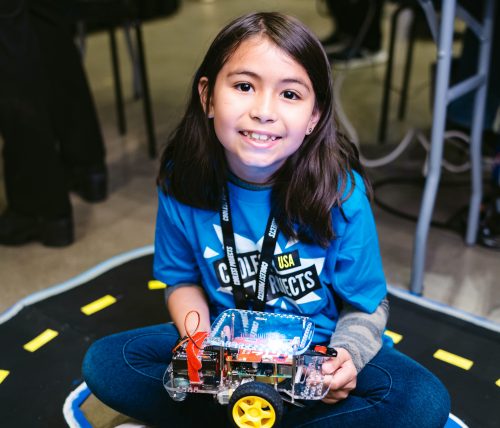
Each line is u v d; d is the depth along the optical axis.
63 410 1.33
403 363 1.16
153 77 3.37
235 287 1.16
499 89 1.97
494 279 1.82
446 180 2.31
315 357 1.04
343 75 3.29
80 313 1.64
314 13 4.46
